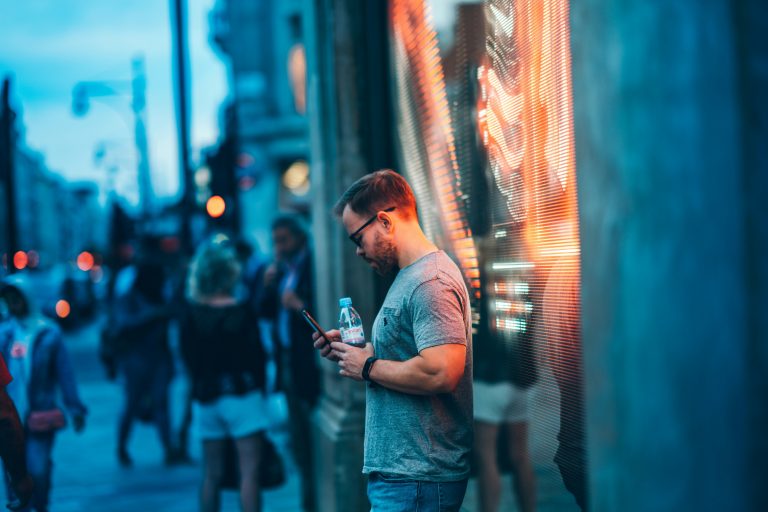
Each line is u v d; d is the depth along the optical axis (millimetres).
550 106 3203
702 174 1911
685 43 1915
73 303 33375
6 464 3607
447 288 3049
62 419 5840
